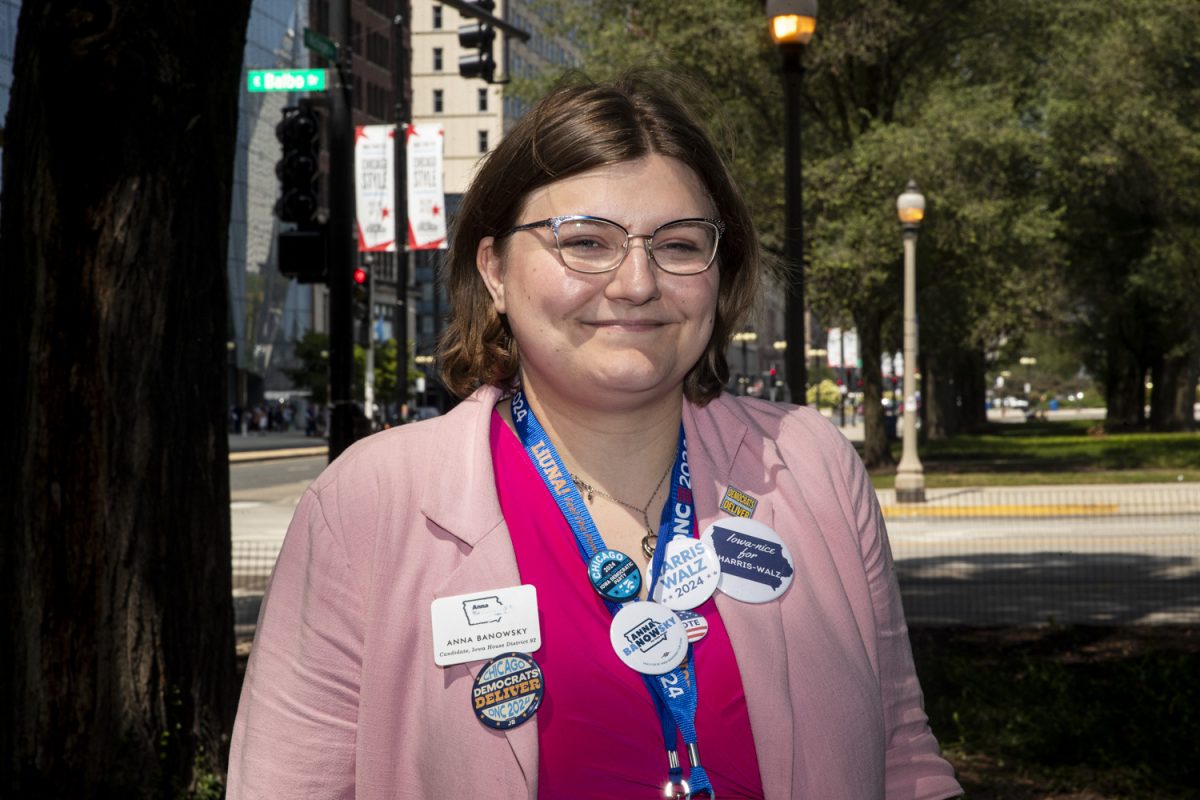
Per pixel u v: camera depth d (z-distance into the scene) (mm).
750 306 2023
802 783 1770
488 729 1688
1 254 4961
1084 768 6051
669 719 1729
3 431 4938
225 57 5207
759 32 26453
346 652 1796
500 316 1992
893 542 17047
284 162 11266
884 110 29688
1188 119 31156
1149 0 28953
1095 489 24172
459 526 1768
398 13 26141
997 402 140500
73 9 4762
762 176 27453
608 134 1794
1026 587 12531
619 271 1774
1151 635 9461
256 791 1771
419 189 27344
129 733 4930
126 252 4883
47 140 4832
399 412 27266
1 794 4930
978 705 7117
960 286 30156
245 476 36438
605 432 1872
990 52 30219
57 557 4883
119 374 4898
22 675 4926
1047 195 31125
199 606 5145
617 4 28781
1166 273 37500
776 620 1789
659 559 1801
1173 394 54625
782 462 1935
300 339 96188
